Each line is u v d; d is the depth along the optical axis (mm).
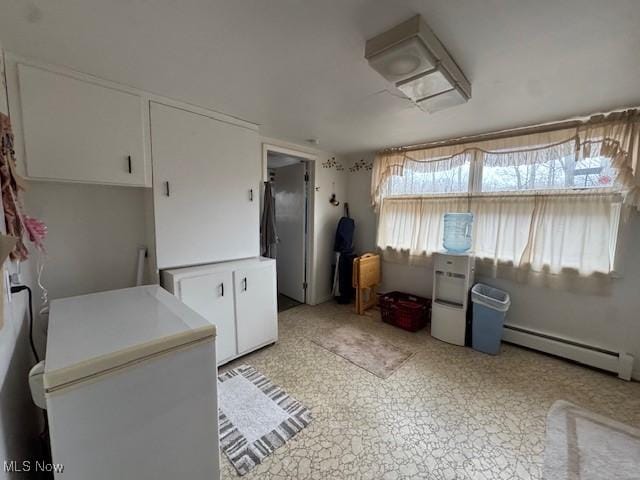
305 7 1070
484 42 1271
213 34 1250
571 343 2404
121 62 1506
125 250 2152
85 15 1119
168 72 1608
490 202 2742
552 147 2373
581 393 2000
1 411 771
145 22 1168
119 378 841
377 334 2939
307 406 1849
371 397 1943
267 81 1706
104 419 823
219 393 1966
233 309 2311
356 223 4020
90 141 1675
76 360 794
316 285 3809
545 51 1333
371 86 1758
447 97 1643
